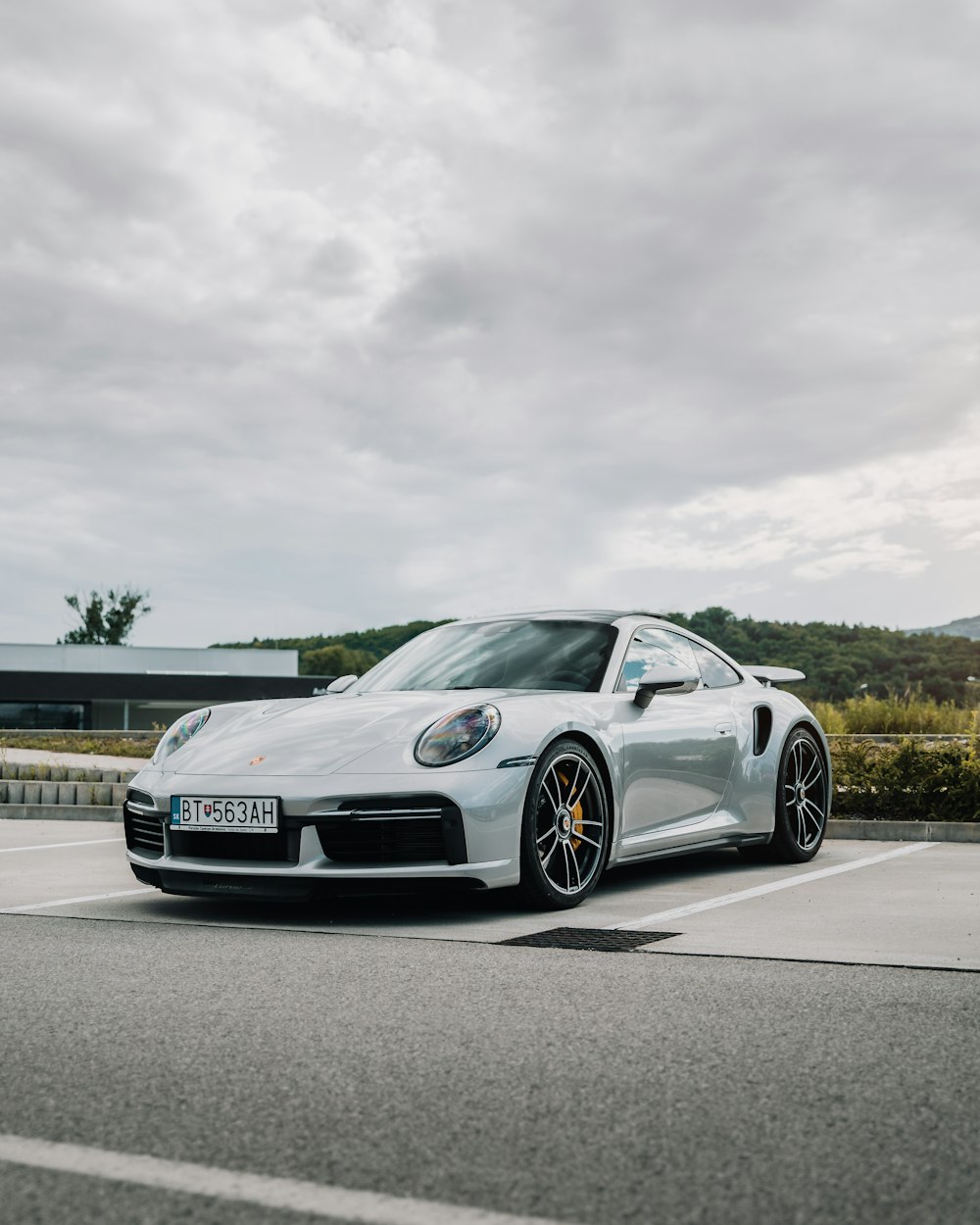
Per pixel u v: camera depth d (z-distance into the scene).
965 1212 1.41
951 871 4.64
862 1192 1.48
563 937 3.27
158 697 37.62
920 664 45.69
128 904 4.04
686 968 2.80
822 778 5.31
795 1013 2.35
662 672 4.30
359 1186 1.51
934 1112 1.76
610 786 4.09
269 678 39.22
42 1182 1.53
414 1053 2.12
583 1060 2.06
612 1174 1.54
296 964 2.92
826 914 3.60
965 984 2.59
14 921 3.64
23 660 40.56
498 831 3.59
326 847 3.55
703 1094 1.87
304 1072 2.01
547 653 4.55
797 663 47.19
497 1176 1.54
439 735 3.69
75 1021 2.36
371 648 81.44
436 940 3.26
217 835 3.71
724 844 4.75
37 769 9.30
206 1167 1.58
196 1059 2.09
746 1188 1.49
